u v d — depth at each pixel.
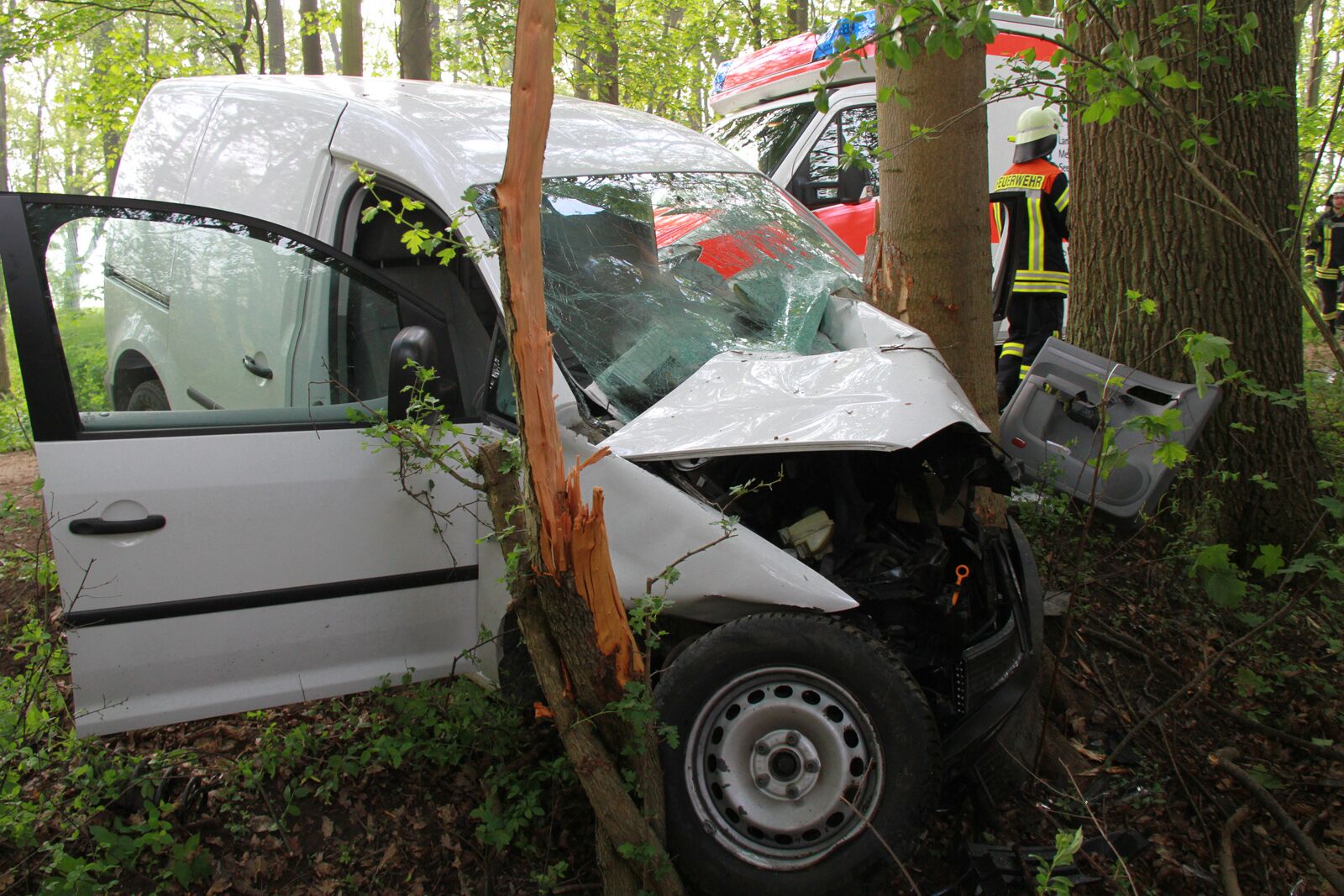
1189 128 3.29
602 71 9.71
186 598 2.88
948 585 2.99
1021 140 6.09
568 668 2.46
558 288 3.21
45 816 2.94
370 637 3.10
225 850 2.97
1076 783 3.35
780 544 2.98
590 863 2.92
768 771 2.69
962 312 3.84
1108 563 4.53
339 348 3.11
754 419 2.82
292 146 3.70
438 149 3.29
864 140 7.16
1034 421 4.56
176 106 4.39
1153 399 4.46
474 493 3.09
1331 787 3.44
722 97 8.62
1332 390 6.27
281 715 3.54
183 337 3.14
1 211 2.71
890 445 2.59
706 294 3.51
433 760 3.26
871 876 2.60
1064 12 3.27
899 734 2.61
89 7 7.41
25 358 2.70
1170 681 3.98
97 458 2.76
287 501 2.95
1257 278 4.68
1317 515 4.68
